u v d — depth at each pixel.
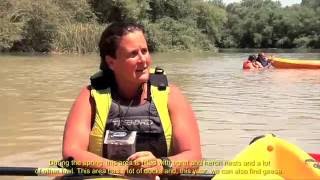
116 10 21.39
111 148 1.61
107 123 1.66
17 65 10.62
